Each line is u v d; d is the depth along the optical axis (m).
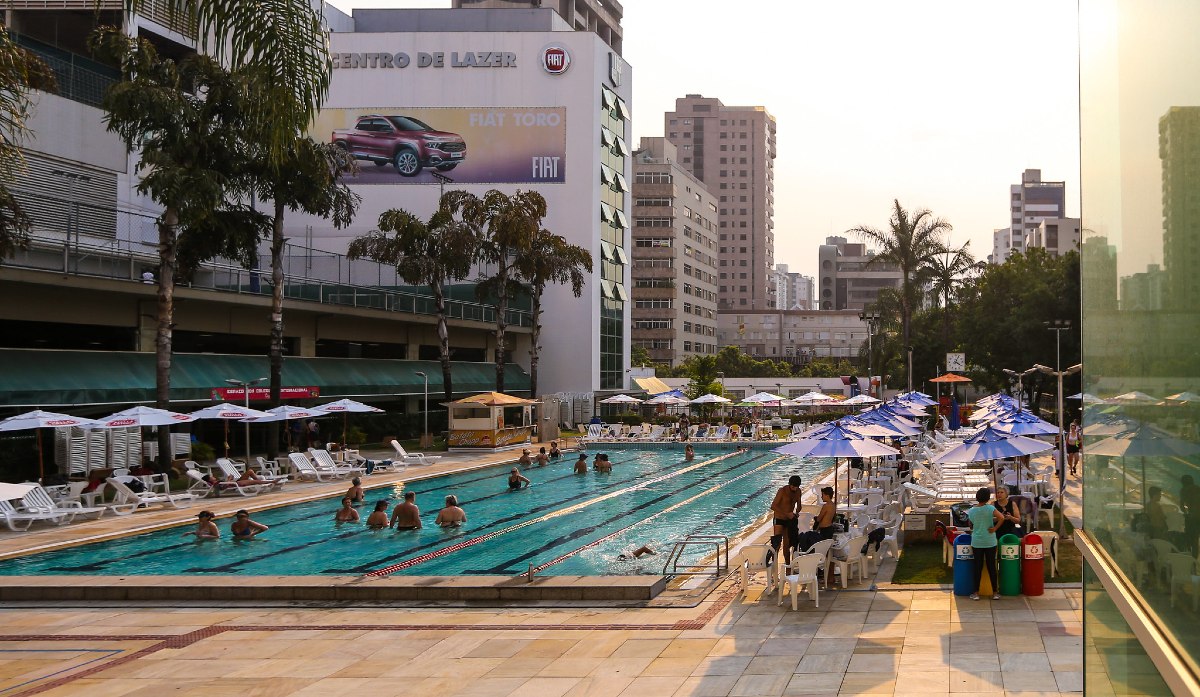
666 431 53.53
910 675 9.85
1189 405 3.30
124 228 36.62
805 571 13.32
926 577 15.00
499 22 73.50
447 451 45.72
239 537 22.44
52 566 19.50
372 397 50.19
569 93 70.25
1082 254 5.65
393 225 49.22
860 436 18.03
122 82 29.48
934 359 78.25
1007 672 9.82
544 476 36.16
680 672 10.32
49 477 28.06
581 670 10.55
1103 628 5.10
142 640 12.65
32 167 33.50
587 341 70.12
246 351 44.06
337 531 23.61
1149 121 3.84
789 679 9.91
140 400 34.38
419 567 19.17
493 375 64.69
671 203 120.94
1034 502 19.05
